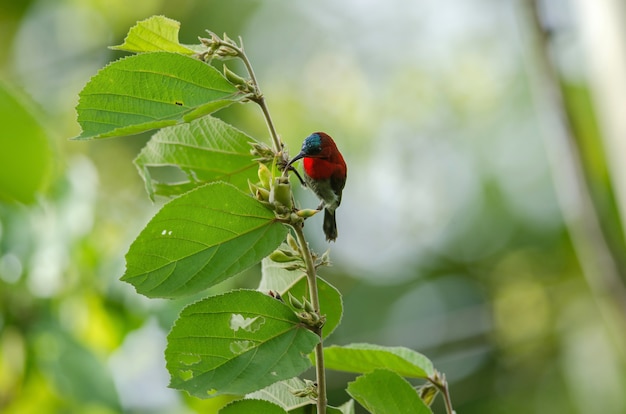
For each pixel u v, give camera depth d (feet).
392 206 60.23
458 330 57.00
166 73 11.98
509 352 55.77
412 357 14.25
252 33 59.00
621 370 52.06
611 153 29.19
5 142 23.86
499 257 58.70
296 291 13.93
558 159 35.99
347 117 59.16
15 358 24.18
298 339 11.94
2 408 24.53
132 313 24.04
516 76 58.49
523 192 57.93
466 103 59.88
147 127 12.13
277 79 59.00
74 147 49.16
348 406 13.53
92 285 24.18
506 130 58.34
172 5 57.67
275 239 12.03
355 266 59.00
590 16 29.19
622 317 33.99
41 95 57.67
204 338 11.80
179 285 11.93
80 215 24.81
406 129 60.18
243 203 11.77
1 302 23.53
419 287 58.65
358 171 59.67
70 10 59.00
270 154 12.79
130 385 24.49
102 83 11.93
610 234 34.63
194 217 11.71
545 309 56.24
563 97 35.73
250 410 12.32
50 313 23.70
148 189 14.43
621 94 27.99
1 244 23.67
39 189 24.30
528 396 54.19
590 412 52.42
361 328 57.16
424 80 60.64
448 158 59.98
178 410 24.79
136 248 11.68
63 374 22.67
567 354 53.93
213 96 12.22
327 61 60.23
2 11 59.26
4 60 58.70
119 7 58.34
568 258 57.21
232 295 11.85
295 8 60.85
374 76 61.26
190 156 14.32
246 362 11.83
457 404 54.95
